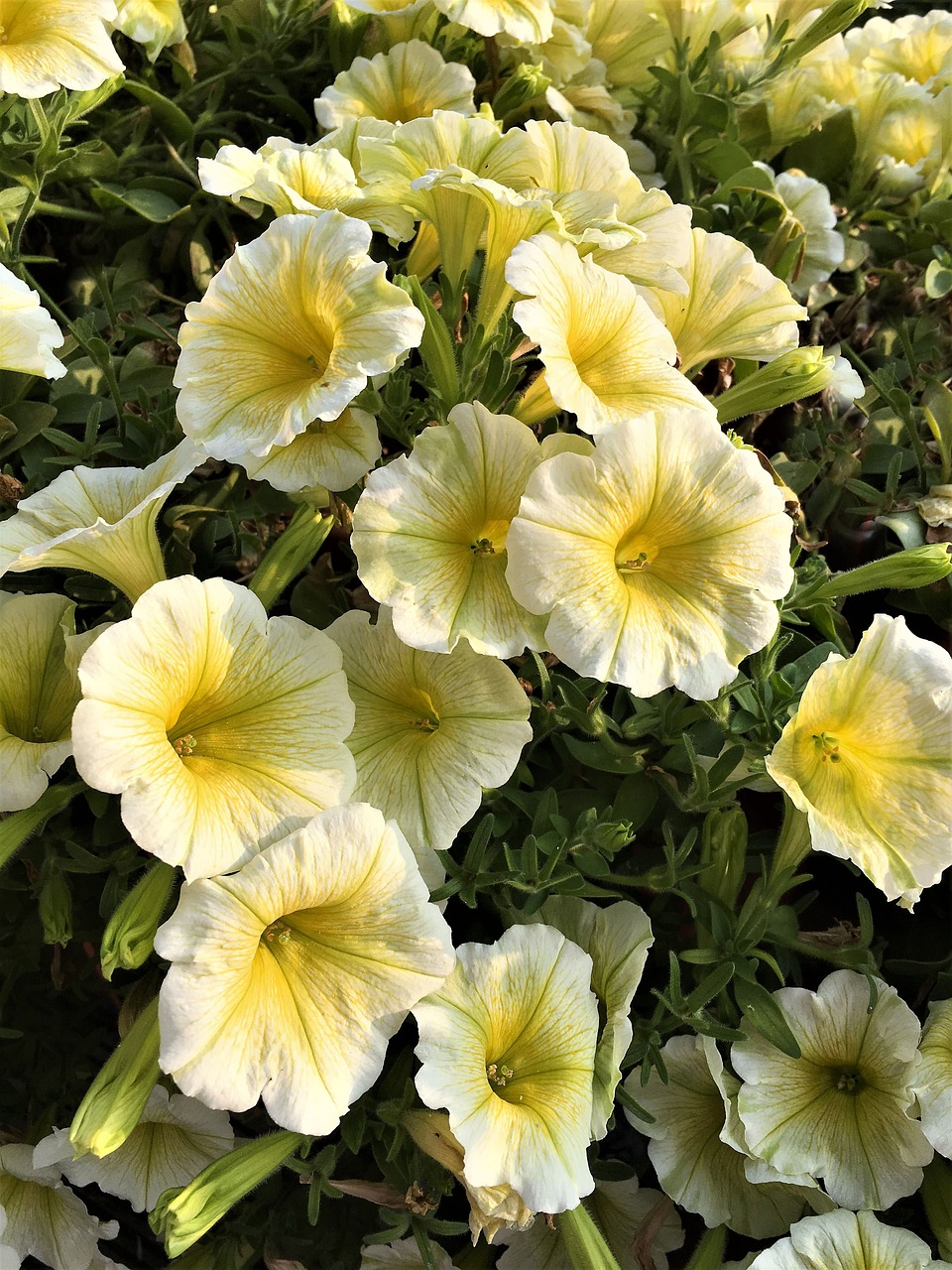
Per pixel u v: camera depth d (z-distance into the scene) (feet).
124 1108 0.96
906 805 1.04
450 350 1.08
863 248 1.61
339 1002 0.96
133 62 1.59
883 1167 1.12
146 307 1.46
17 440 1.27
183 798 0.92
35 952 1.24
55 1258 1.20
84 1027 1.32
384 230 1.19
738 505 1.00
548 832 1.12
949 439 1.35
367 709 1.07
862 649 1.04
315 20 1.57
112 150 1.47
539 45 1.53
